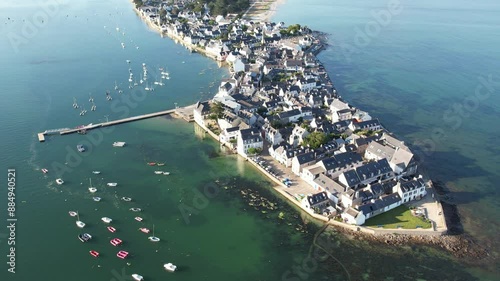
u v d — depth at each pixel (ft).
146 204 649.61
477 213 644.27
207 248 561.43
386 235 584.40
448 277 517.14
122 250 550.36
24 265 521.24
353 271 524.93
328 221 614.34
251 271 523.70
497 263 541.75
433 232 586.86
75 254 541.34
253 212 638.94
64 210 626.64
